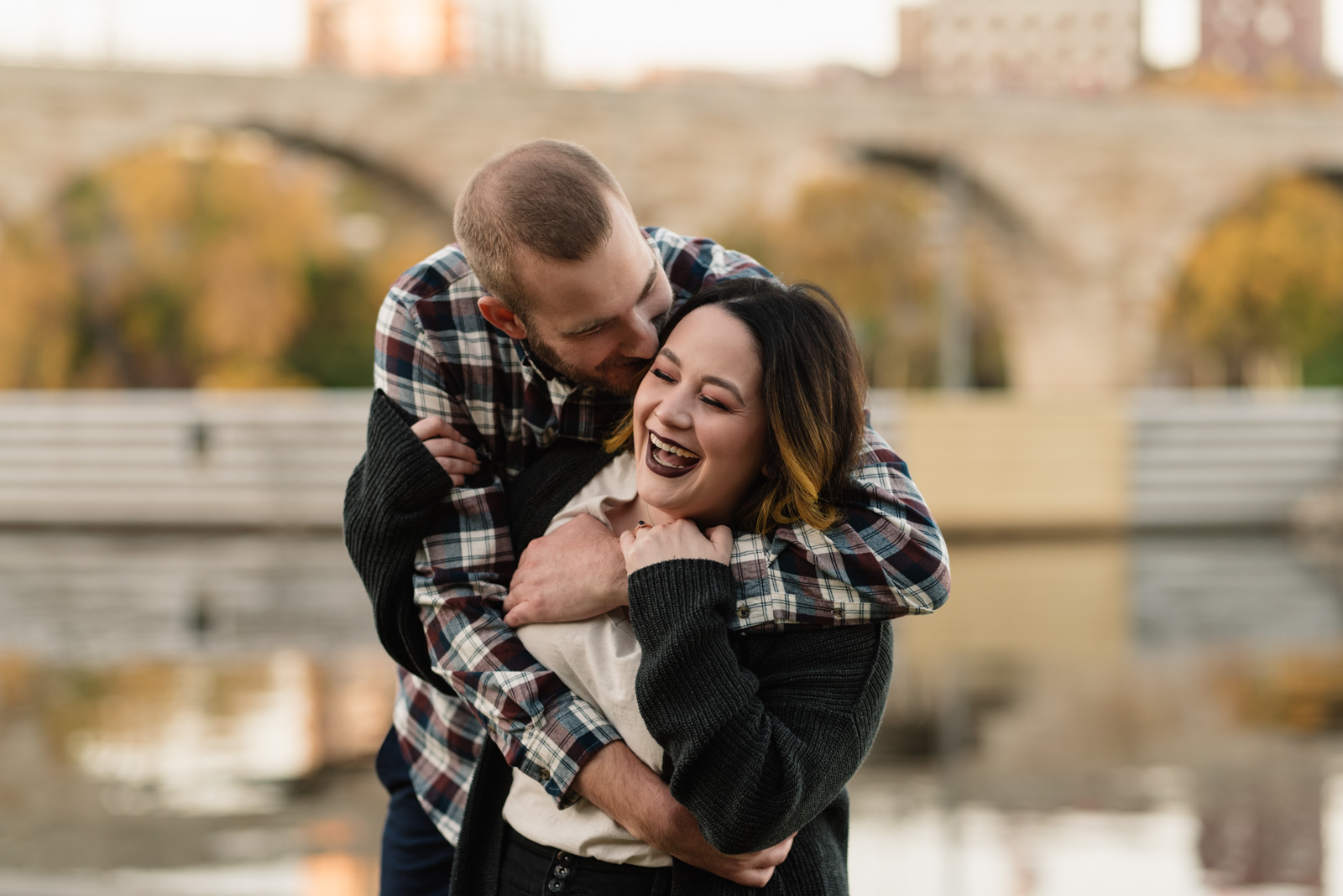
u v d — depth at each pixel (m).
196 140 27.70
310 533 11.95
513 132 19.77
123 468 12.17
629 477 1.87
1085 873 4.00
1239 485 12.74
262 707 5.98
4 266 25.75
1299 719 5.87
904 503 1.74
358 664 6.85
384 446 1.84
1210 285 31.41
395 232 29.61
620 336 1.72
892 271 33.56
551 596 1.75
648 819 1.66
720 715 1.58
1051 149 22.22
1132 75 24.30
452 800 2.03
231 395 14.23
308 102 19.22
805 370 1.68
